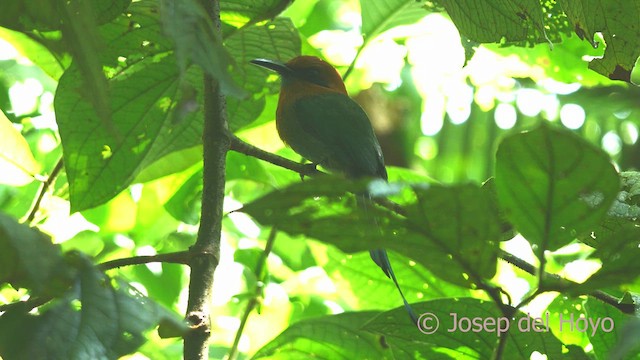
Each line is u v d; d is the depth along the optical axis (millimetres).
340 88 10484
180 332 3582
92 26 3631
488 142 13586
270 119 7918
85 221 8719
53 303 3301
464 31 6066
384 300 7734
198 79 6340
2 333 3135
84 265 3344
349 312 6176
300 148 9805
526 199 3264
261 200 3020
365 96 13344
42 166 8922
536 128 3111
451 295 7312
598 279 3236
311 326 6109
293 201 3057
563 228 3260
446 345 4848
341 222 3172
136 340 3254
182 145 6551
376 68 11070
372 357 6176
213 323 9703
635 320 3361
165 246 9328
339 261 7766
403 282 7457
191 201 8445
